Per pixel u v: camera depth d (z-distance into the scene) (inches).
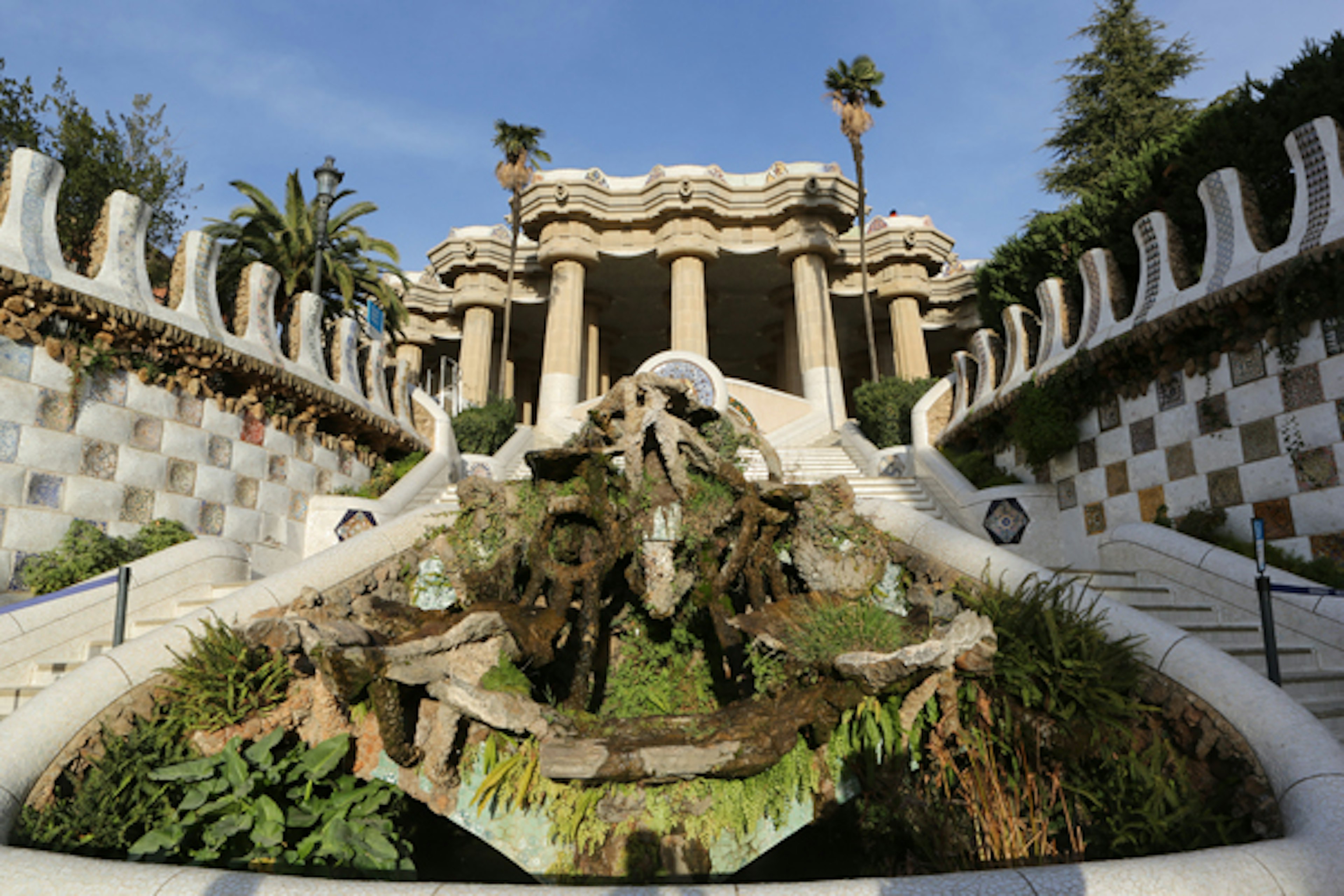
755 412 1035.9
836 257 1289.4
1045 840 206.8
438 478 633.0
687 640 316.8
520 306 1386.6
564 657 280.8
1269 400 366.0
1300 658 296.8
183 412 447.8
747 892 127.8
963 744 226.2
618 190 1216.8
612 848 205.9
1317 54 477.7
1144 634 233.3
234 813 201.3
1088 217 655.1
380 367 658.8
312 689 234.1
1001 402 549.3
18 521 357.1
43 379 374.9
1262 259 367.9
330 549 295.4
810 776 218.2
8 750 192.4
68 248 730.8
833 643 241.6
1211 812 194.9
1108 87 1044.5
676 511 269.3
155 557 348.2
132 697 221.9
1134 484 443.8
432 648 215.5
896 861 236.8
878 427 788.0
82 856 173.6
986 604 254.1
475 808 214.4
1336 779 171.8
